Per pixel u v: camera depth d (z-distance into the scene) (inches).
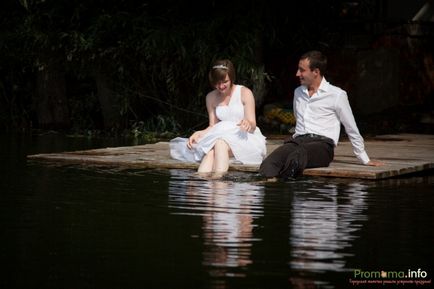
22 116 824.3
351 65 815.1
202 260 243.4
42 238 270.7
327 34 816.9
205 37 737.0
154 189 377.4
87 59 769.6
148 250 255.1
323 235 278.2
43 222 296.5
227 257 247.3
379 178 422.6
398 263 243.0
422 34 832.9
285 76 820.0
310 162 431.8
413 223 301.7
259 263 240.7
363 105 816.3
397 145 579.5
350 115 440.1
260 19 754.8
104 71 775.7
